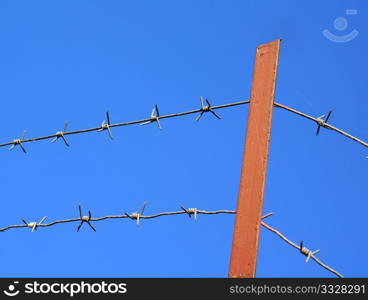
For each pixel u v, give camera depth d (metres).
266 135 3.92
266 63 4.11
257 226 3.74
